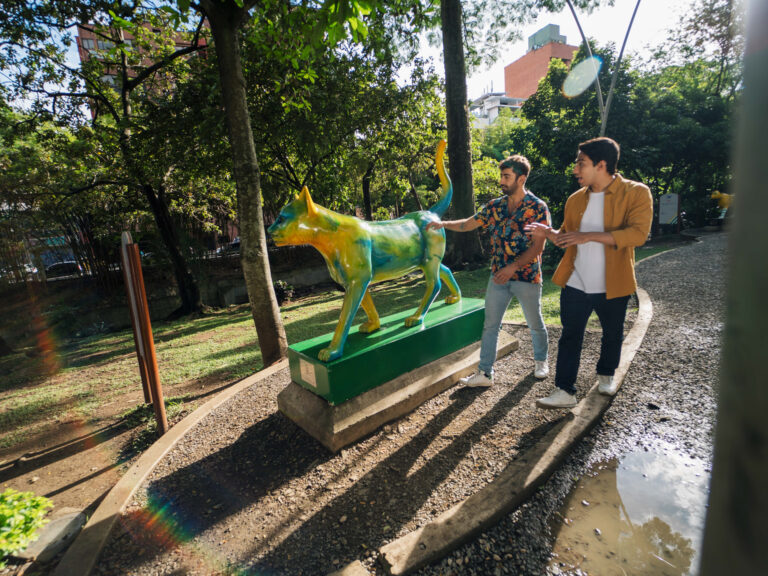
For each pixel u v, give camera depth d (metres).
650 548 1.96
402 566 1.89
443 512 2.16
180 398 4.47
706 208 14.70
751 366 0.35
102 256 11.53
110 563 2.23
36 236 10.29
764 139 0.32
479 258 11.74
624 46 8.77
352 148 10.58
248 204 4.79
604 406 2.92
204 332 8.85
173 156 8.62
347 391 3.08
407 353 3.45
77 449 3.71
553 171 12.69
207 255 13.81
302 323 7.77
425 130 11.82
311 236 3.07
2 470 3.53
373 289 11.20
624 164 12.66
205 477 2.88
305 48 4.18
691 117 14.08
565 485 2.37
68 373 6.61
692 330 4.34
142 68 9.76
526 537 2.05
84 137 9.87
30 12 7.07
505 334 4.41
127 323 11.68
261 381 4.39
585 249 2.73
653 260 8.90
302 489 2.62
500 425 2.97
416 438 2.97
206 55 8.66
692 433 2.71
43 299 10.10
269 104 8.59
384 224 3.54
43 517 2.71
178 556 2.24
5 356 8.58
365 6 3.10
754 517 0.35
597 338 4.39
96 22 7.41
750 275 0.34
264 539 2.27
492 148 33.06
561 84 13.27
